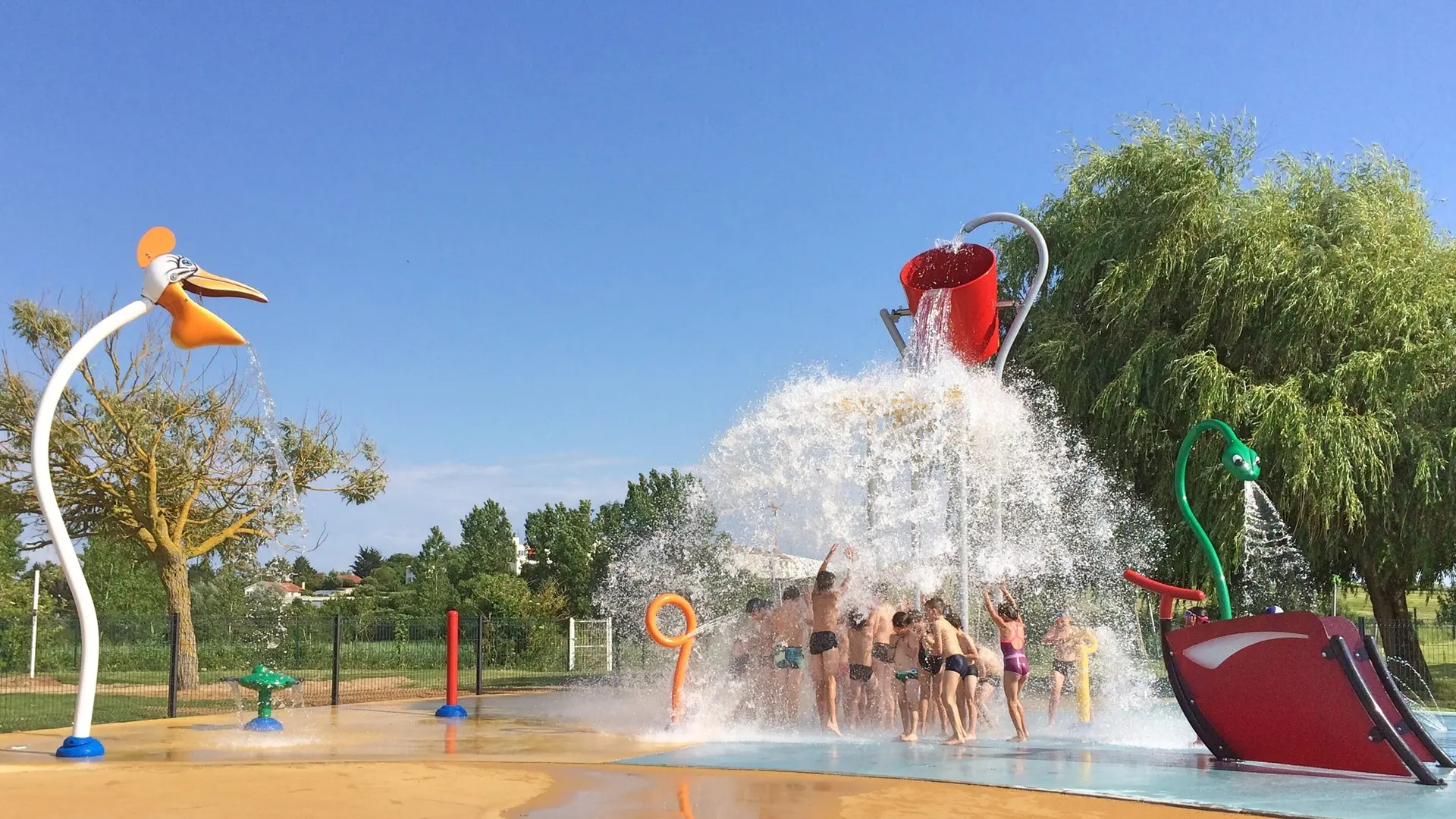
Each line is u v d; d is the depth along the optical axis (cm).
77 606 1120
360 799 833
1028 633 1781
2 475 2162
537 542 4438
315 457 2462
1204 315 1953
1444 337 1870
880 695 1304
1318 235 1972
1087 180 2186
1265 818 759
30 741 1270
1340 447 1766
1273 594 1986
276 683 1407
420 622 2806
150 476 2188
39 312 2141
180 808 788
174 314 1157
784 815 761
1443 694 2027
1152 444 1933
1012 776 936
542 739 1247
